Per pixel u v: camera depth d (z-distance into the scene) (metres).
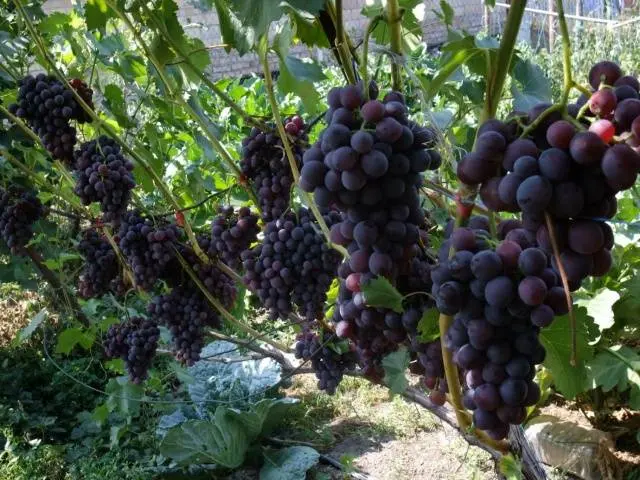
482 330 0.44
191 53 0.79
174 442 1.35
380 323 0.57
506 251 0.42
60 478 1.43
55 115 0.82
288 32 0.62
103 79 1.12
